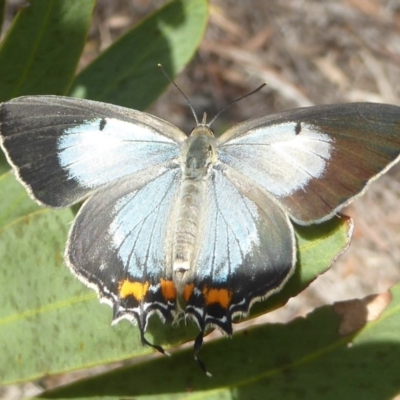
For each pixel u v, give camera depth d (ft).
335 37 1.33
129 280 0.76
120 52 0.81
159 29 0.81
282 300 0.75
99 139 0.78
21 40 0.78
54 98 0.77
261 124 0.77
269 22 1.33
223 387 0.75
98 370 0.97
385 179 1.18
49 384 0.96
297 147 0.76
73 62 0.79
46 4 0.78
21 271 0.76
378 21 1.35
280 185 0.76
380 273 1.09
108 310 0.76
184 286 0.76
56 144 0.77
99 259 0.76
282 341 0.75
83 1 0.78
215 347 0.75
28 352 0.75
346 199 0.75
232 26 1.32
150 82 0.81
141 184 0.78
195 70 1.27
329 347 0.75
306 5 1.35
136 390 0.75
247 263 0.75
